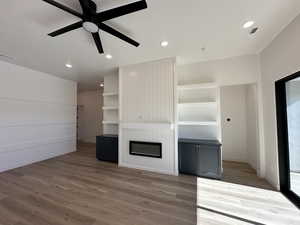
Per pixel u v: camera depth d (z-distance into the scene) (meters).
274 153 2.72
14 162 3.82
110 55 3.34
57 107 5.05
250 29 2.36
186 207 2.16
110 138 4.38
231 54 3.31
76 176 3.29
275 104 2.64
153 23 2.18
